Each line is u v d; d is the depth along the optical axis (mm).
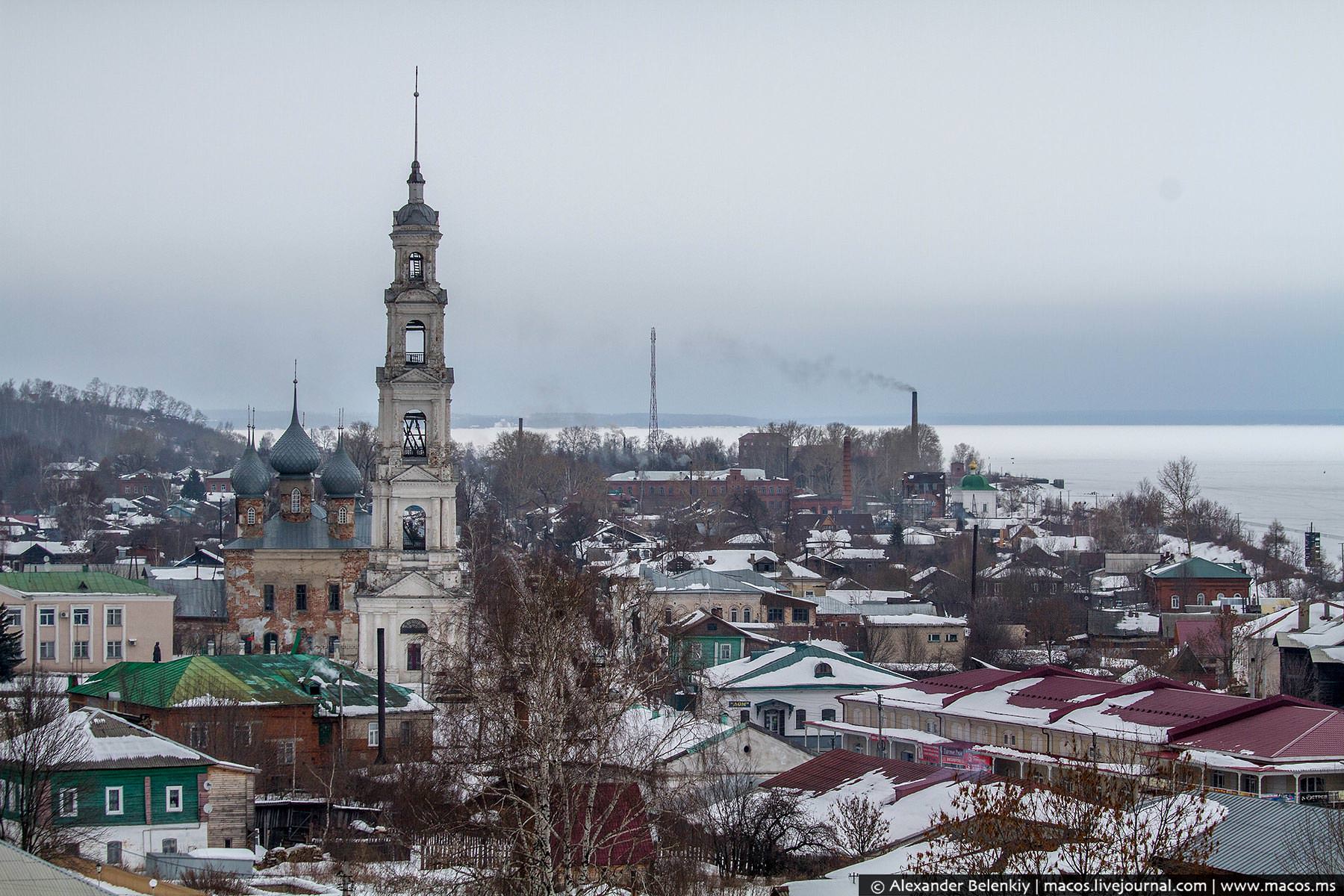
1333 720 115938
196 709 132625
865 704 151375
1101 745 123500
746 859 96688
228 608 194125
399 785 114688
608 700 86812
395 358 176375
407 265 177875
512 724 86812
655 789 89625
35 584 189625
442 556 175125
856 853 96250
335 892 98625
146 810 110750
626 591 140625
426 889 89250
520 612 96688
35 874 71125
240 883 101688
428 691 147750
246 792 114250
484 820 90562
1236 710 119875
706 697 134125
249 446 198875
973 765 121375
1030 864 72938
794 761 121875
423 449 176375
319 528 195250
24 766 100312
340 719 136125
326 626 194375
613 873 86188
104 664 188375
